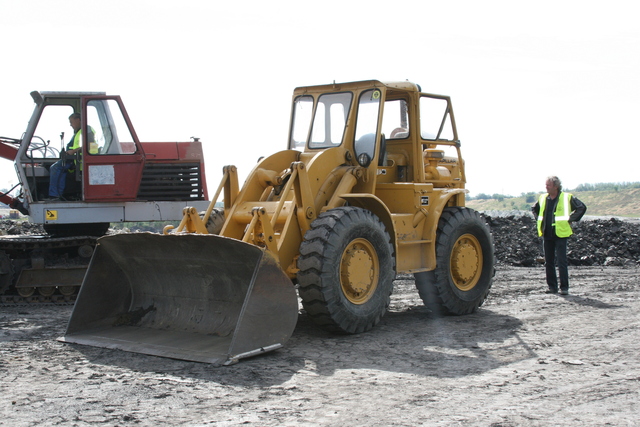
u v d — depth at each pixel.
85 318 6.46
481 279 8.25
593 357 5.68
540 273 12.12
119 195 8.88
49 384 4.82
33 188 8.84
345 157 7.26
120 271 6.69
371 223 6.65
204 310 6.30
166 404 4.35
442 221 7.90
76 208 8.80
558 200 9.49
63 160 8.89
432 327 7.07
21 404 4.35
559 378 5.01
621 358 5.64
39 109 8.78
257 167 7.15
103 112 8.86
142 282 6.71
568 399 4.48
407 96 8.00
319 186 6.89
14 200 9.04
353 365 5.39
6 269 8.75
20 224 14.84
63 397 4.50
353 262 6.52
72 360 5.54
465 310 7.90
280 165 7.38
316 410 4.23
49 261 8.95
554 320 7.46
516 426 3.94
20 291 8.87
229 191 7.06
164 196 9.46
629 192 100.38
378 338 6.45
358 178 7.16
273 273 5.67
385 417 4.10
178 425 3.95
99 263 6.52
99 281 6.54
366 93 7.42
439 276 7.69
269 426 3.93
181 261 6.21
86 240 9.01
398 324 7.25
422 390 4.68
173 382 4.85
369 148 7.32
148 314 6.62
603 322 7.30
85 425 3.96
